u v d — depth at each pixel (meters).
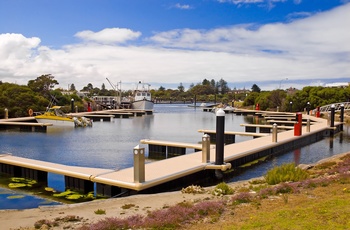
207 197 10.78
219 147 16.31
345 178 11.21
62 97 79.88
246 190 11.36
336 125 39.28
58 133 37.22
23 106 57.22
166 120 59.22
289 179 12.62
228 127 46.09
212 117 67.75
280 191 10.22
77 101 83.69
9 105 55.59
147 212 9.09
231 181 16.50
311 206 8.04
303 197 9.25
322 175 13.30
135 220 7.98
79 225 8.06
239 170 18.97
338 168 14.64
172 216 7.99
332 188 10.07
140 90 99.25
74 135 35.41
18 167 16.97
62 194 13.75
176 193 11.83
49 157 22.62
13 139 31.84
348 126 46.88
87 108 77.38
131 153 24.23
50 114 46.50
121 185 12.59
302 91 81.75
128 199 11.01
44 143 29.19
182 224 7.62
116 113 67.75
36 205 12.42
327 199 8.64
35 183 15.62
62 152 24.59
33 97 60.06
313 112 64.00
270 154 23.80
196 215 8.17
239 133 31.20
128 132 38.84
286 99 81.25
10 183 15.60
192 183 15.62
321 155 24.23
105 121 56.88
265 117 60.75
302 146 28.73
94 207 10.04
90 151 25.06
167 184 13.96
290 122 47.25
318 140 32.97
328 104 70.81
